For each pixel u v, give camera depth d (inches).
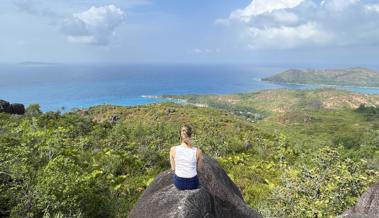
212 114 5049.2
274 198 566.9
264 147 1453.0
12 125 1039.6
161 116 4475.9
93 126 1448.1
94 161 727.7
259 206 597.9
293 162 1187.9
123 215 487.5
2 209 394.9
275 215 520.1
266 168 1028.5
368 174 597.9
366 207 419.8
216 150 1325.0
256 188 768.3
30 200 392.5
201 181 379.2
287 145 1581.0
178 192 329.4
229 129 3265.3
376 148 2208.4
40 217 390.6
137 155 862.5
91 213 445.7
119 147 975.6
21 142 641.6
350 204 499.5
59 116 1562.5
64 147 713.0
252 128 3656.5
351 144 4148.6
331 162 601.6
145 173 766.5
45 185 405.1
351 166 594.2
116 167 742.5
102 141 1053.2
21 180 434.6
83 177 475.5
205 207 323.6
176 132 1573.6
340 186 523.8
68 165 484.7
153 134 1401.3
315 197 544.4
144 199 362.9
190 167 328.2
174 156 333.1
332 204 503.5
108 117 4303.6
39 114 1552.7
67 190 412.5
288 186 574.2
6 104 1640.0
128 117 4394.7
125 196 582.9
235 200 382.9
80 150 834.2
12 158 485.1
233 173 896.3
